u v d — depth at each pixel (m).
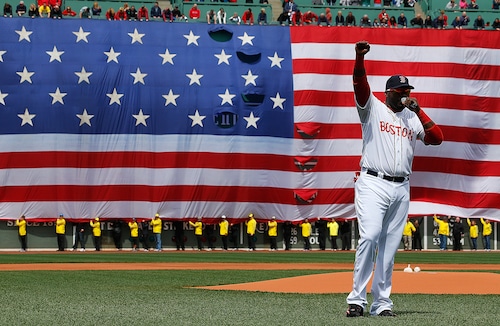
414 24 96.56
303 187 89.75
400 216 20.36
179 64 89.50
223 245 89.19
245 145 89.25
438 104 91.50
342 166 90.06
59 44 88.31
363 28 91.38
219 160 88.75
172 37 90.12
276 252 84.44
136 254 77.12
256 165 89.25
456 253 84.56
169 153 88.31
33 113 86.75
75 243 87.31
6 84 86.75
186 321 17.92
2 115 86.31
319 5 102.19
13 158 86.00
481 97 92.31
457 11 103.81
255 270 50.19
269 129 89.50
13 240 86.75
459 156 91.75
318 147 89.88
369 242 19.75
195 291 29.62
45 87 87.25
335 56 90.88
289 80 90.25
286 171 89.62
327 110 90.19
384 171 20.08
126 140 87.88
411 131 20.48
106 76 88.31
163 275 43.31
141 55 89.19
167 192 87.94
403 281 33.94
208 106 89.06
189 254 77.69
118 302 23.39
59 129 87.06
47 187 86.44
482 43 92.75
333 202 90.00
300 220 89.56
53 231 87.56
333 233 89.62
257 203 89.12
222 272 47.31
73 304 22.56
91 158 87.25
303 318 18.69
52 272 45.66
